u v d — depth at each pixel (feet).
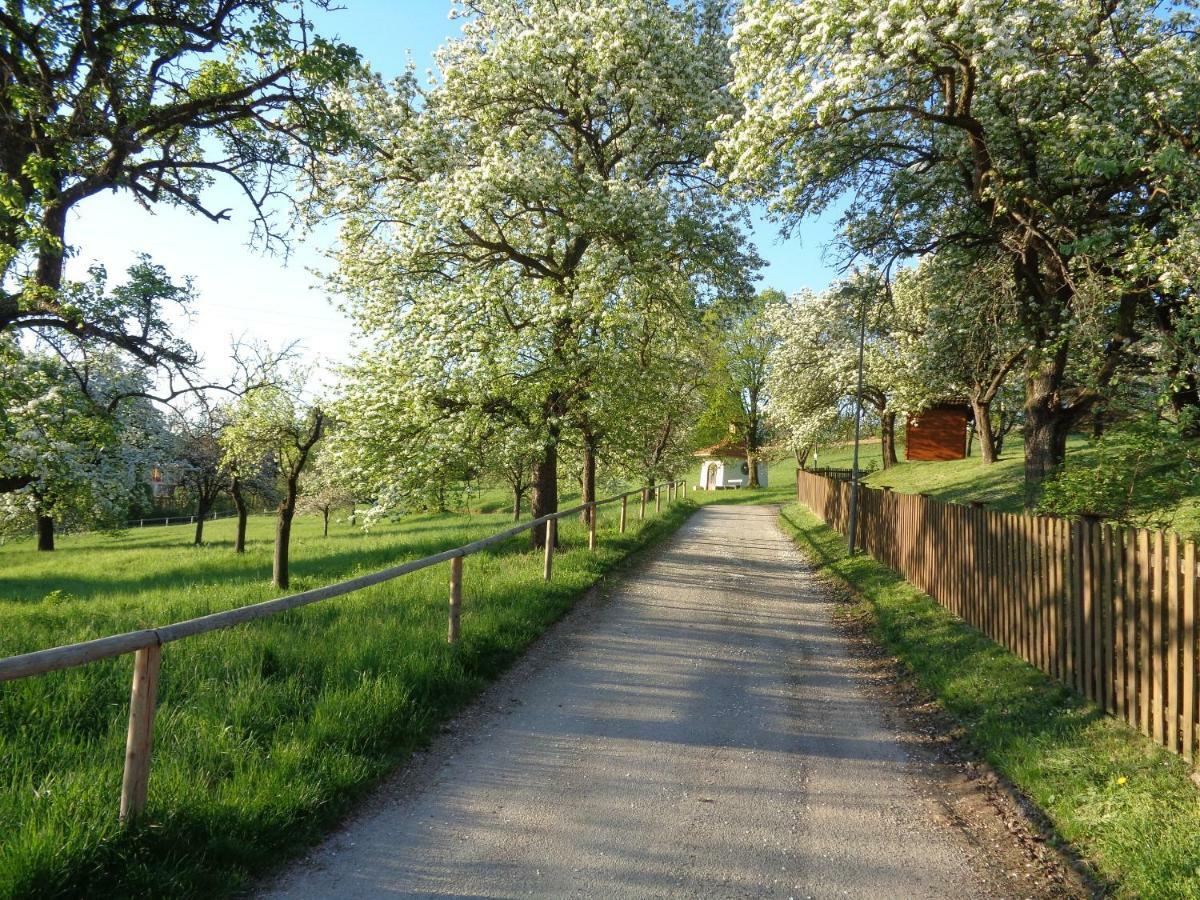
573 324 51.44
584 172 51.83
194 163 36.22
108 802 12.53
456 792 15.62
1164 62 30.60
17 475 44.96
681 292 54.80
